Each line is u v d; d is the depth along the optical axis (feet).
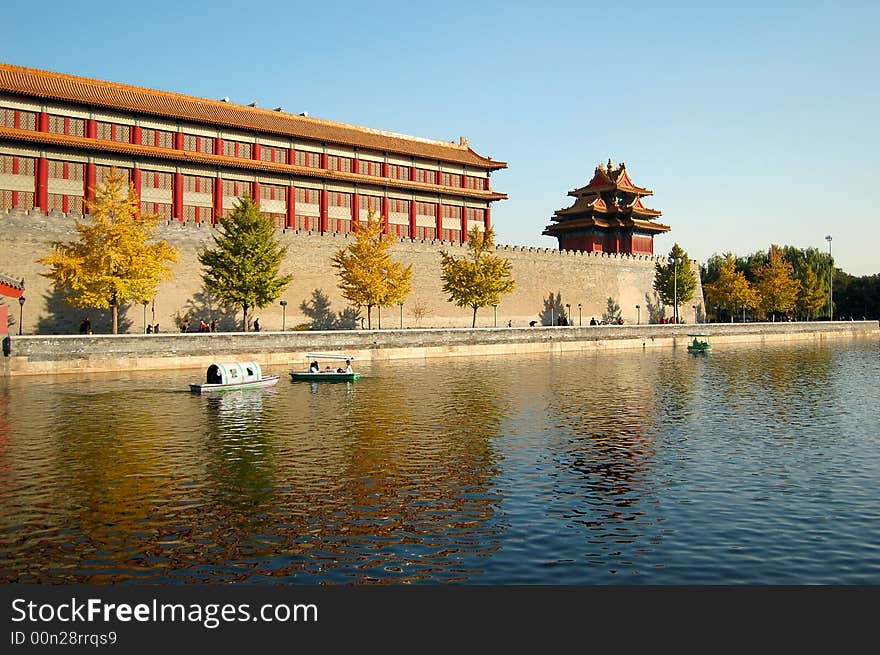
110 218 236.22
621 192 457.27
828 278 566.77
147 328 245.24
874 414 143.43
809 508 79.05
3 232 229.04
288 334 236.43
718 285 470.39
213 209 300.61
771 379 206.39
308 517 75.77
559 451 107.24
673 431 123.85
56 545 67.62
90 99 272.31
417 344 270.05
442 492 85.20
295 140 331.98
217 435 117.50
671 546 67.46
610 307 413.80
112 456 102.17
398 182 350.64
